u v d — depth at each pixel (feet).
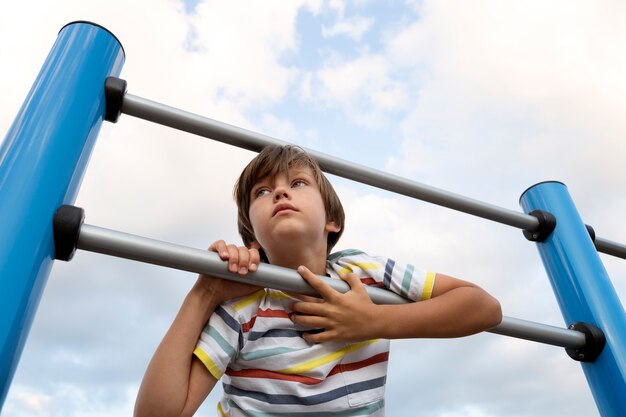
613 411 2.40
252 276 1.90
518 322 2.40
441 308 2.09
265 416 1.95
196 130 2.38
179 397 1.76
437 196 2.74
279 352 2.04
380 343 2.27
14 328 1.39
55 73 1.94
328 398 2.01
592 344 2.50
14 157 1.65
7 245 1.46
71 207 1.67
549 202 3.05
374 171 2.66
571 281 2.75
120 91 2.11
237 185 2.70
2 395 1.35
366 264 2.37
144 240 1.80
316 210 2.31
